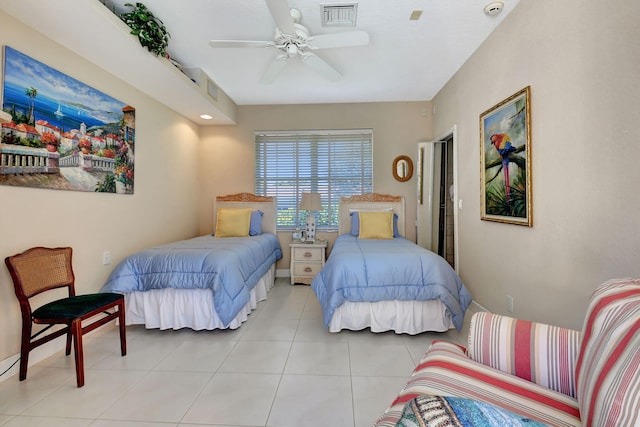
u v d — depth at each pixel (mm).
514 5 2148
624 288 925
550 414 883
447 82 3580
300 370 1951
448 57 2945
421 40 2633
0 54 1802
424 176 4238
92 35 2088
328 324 2336
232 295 2455
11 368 1852
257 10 2223
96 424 1464
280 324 2721
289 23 1993
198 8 2197
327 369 1964
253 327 2652
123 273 2490
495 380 1041
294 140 4516
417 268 2414
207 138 4500
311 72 3303
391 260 2455
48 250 2010
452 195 4242
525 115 2025
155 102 3383
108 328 2609
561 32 1723
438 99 3947
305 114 4418
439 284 2355
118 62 2486
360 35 2182
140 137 3125
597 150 1491
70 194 2287
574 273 1650
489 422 678
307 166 4516
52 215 2139
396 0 2102
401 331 2455
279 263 4520
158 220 3455
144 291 2525
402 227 4277
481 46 2693
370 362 2053
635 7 1288
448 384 1005
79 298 1970
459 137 3219
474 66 2842
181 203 3969
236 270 2562
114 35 2094
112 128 2719
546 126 1853
